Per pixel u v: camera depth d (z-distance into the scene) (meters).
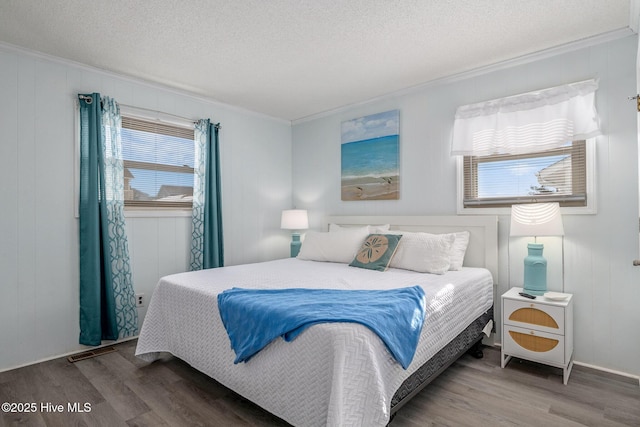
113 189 3.00
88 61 2.81
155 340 2.57
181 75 3.12
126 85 3.16
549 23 2.30
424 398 2.08
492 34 2.44
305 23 2.29
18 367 2.56
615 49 2.43
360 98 3.77
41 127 2.69
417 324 1.81
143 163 3.30
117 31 2.36
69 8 2.09
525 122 2.74
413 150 3.46
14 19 2.19
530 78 2.78
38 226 2.68
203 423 1.86
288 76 3.17
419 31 2.40
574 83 2.54
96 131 2.88
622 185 2.40
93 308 2.84
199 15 2.18
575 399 2.07
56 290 2.76
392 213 3.63
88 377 2.40
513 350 2.46
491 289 2.84
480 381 2.29
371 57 2.79
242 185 4.11
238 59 2.81
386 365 1.59
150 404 2.05
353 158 3.94
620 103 2.41
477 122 2.98
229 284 2.42
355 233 3.41
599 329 2.49
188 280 2.56
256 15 2.19
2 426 1.84
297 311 1.74
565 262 2.63
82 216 2.85
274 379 1.73
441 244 2.82
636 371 2.36
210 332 2.16
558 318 2.28
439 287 2.26
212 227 3.66
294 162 4.65
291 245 4.17
